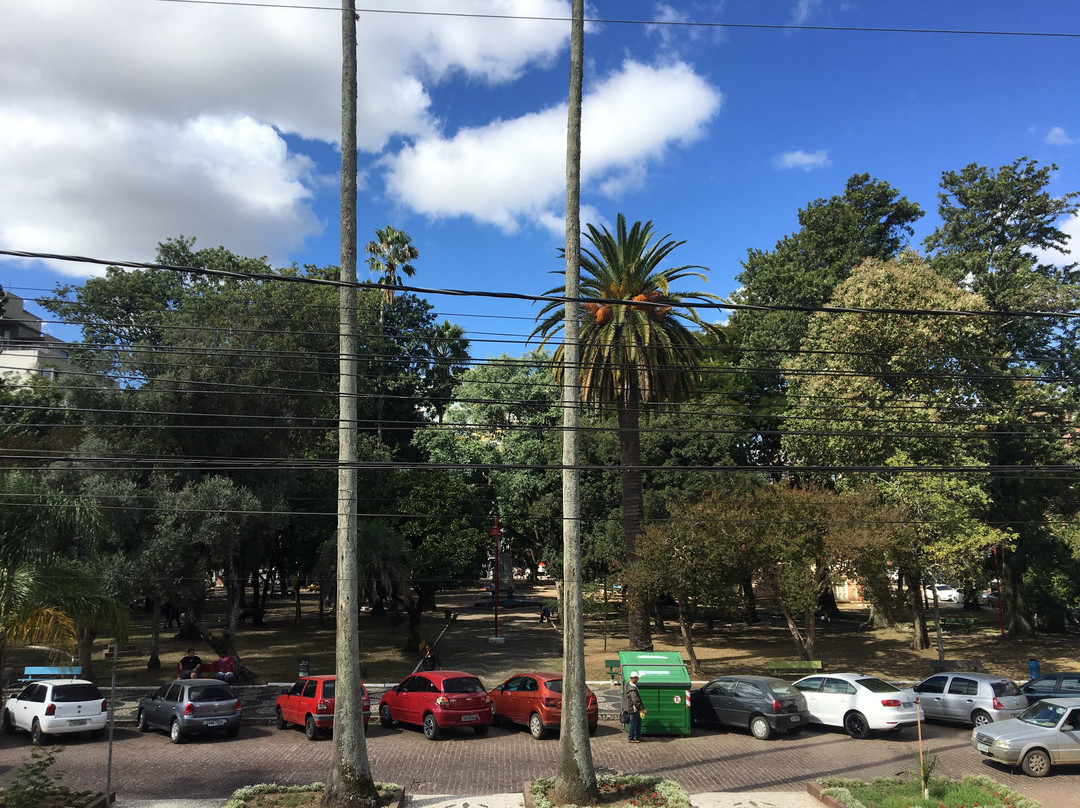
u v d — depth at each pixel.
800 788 15.24
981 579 33.81
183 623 41.78
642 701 20.58
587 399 31.12
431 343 52.97
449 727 19.98
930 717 22.06
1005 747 16.36
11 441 31.91
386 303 55.44
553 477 44.03
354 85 15.15
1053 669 32.16
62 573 21.23
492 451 46.47
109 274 44.03
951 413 32.50
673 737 20.42
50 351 56.31
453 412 52.16
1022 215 45.69
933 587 31.98
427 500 39.50
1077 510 39.41
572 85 15.88
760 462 45.81
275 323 33.22
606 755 18.33
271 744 19.81
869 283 34.00
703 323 31.88
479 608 57.94
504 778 16.20
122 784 15.79
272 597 69.25
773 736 20.59
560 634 41.94
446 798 14.70
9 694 25.78
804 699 20.88
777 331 47.47
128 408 29.55
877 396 32.59
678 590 29.28
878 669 31.89
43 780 13.78
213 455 30.91
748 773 16.48
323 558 35.38
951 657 34.66
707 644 38.53
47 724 19.55
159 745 19.72
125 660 34.28
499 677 29.78
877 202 55.22
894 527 28.86
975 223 45.78
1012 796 13.36
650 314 30.94
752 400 46.94
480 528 44.31
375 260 58.59
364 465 14.15
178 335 30.45
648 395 30.23
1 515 20.88
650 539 30.03
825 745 19.36
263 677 30.12
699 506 30.38
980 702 20.88
